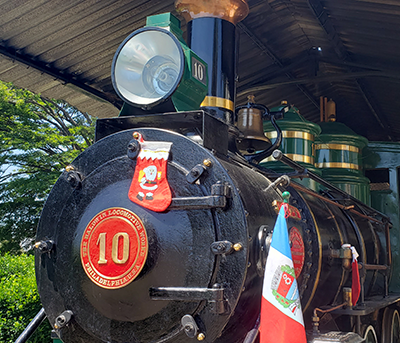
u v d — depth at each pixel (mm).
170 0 4387
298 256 2707
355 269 3404
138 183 2180
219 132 2416
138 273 2080
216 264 2018
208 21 3027
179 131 2615
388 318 4988
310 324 3055
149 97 2518
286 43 6016
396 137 9969
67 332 2311
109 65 5246
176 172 2156
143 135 2287
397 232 5758
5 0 3928
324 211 3508
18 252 14406
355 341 2701
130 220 2145
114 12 4379
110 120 2568
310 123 4340
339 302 3523
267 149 3480
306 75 7102
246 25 5246
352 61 6508
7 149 14609
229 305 1976
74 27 4449
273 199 2564
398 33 4973
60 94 5633
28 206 14359
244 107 3578
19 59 4723
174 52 2480
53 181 13953
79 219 2322
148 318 2090
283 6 5148
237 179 2258
